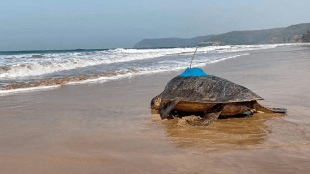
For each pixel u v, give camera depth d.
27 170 1.41
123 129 2.14
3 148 1.74
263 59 8.55
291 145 1.71
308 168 1.38
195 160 1.52
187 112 2.44
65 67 6.95
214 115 2.24
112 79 4.90
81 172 1.39
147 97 3.35
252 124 2.17
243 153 1.61
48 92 3.74
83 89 3.96
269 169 1.38
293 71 5.14
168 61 8.95
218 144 1.78
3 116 2.54
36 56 9.87
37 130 2.12
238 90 2.32
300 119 2.24
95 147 1.75
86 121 2.37
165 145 1.78
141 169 1.42
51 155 1.62
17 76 5.42
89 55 11.28
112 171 1.39
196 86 2.41
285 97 3.01
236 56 10.61
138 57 10.68
